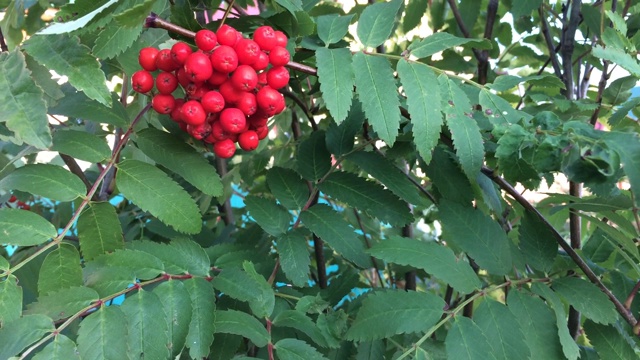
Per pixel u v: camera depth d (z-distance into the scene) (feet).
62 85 0.79
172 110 0.69
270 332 0.69
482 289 0.69
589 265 0.83
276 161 1.29
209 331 0.61
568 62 1.07
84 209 0.65
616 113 0.86
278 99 0.65
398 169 0.83
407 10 1.19
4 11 0.98
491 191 0.90
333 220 0.79
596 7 1.08
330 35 0.73
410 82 0.66
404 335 0.85
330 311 0.73
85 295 0.56
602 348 0.72
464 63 1.16
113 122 0.75
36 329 0.52
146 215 1.14
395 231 1.36
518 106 1.17
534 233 0.78
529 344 0.65
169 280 0.62
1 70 0.58
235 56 0.60
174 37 0.70
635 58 0.78
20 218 0.60
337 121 0.64
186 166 0.72
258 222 0.79
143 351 0.55
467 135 0.67
